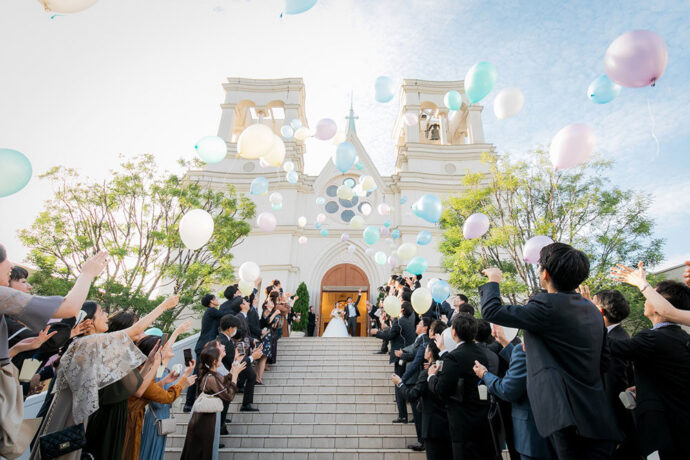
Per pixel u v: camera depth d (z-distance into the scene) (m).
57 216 11.84
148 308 11.34
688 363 2.66
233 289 8.03
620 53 3.47
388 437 5.86
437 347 4.44
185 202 13.54
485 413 3.50
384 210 12.26
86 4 3.01
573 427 2.06
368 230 8.95
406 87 24.20
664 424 2.66
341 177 21.86
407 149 22.28
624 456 2.98
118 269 12.16
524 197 12.26
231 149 21.86
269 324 8.19
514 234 11.48
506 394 2.85
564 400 2.04
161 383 3.88
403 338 6.88
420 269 6.13
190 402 6.29
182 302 12.60
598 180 11.59
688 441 2.56
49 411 2.76
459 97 6.96
